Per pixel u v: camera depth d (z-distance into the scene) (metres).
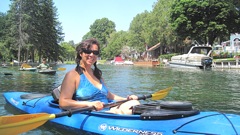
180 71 27.89
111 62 79.75
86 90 4.96
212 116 4.32
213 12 40.59
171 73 24.58
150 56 69.88
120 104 5.10
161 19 50.31
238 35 44.38
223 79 17.58
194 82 15.71
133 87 13.21
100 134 4.58
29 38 50.56
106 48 102.12
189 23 41.78
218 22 40.75
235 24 41.66
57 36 64.31
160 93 6.40
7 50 52.41
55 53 61.59
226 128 3.92
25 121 4.01
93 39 4.96
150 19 53.34
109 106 4.86
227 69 30.73
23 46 49.19
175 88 12.76
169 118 4.29
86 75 5.01
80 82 4.92
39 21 52.25
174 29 43.59
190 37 44.84
